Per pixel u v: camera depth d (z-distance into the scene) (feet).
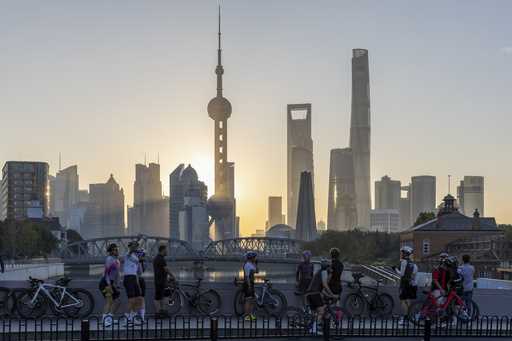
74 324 86.28
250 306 86.94
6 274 248.52
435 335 84.28
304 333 82.33
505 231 425.28
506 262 320.29
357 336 83.15
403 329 83.66
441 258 88.69
